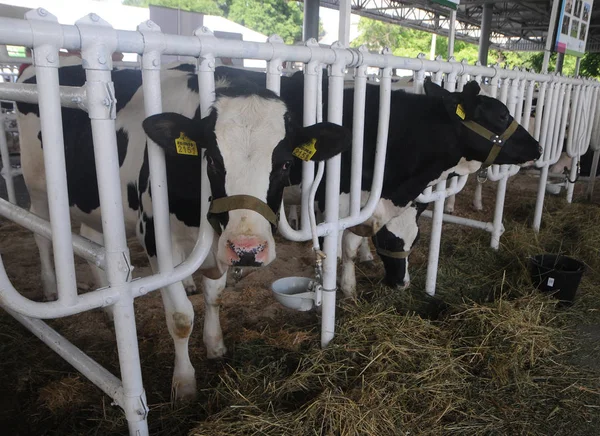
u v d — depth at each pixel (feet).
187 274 6.34
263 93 6.55
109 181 5.12
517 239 15.93
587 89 18.54
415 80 10.33
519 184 26.13
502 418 8.07
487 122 10.53
